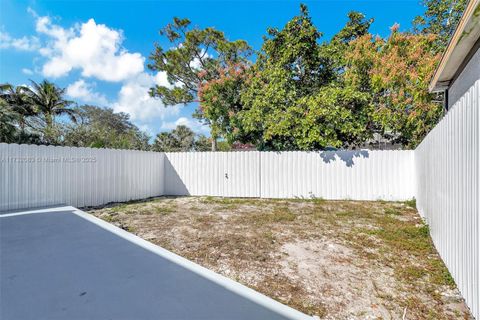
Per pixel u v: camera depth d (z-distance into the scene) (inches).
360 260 126.6
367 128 362.0
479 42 148.2
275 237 162.2
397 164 292.8
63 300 79.6
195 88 619.2
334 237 162.4
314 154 319.3
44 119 626.2
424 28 376.5
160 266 107.0
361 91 356.5
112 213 234.8
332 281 105.2
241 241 154.0
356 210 246.1
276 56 382.3
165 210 248.1
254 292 86.8
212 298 82.0
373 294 95.5
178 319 70.1
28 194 224.2
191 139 773.3
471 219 82.9
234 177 343.3
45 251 122.6
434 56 293.0
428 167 169.6
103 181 284.2
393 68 307.1
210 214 231.5
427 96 289.0
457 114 99.0
